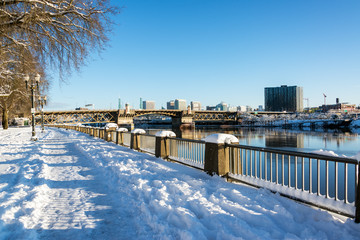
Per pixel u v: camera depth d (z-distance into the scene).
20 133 34.69
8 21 11.02
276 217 3.80
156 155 9.98
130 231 3.70
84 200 5.08
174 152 9.53
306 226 3.51
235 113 185.00
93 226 3.87
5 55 15.96
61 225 3.90
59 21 12.51
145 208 4.30
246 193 4.96
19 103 49.97
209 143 6.73
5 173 7.50
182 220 3.76
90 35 12.80
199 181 5.94
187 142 8.45
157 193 5.02
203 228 3.48
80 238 3.49
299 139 66.00
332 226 3.42
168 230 3.52
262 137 73.50
